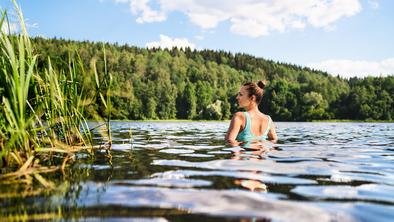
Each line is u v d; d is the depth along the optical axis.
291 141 4.86
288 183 1.86
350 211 1.35
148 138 5.45
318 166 2.51
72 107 3.51
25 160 2.44
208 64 108.81
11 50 2.38
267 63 129.00
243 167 2.36
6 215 1.24
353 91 64.56
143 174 2.06
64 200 1.45
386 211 1.36
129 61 82.56
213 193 1.58
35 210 1.30
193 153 3.16
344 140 5.63
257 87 4.28
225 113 69.81
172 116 69.00
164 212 1.29
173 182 1.83
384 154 3.51
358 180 2.02
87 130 3.72
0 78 2.42
